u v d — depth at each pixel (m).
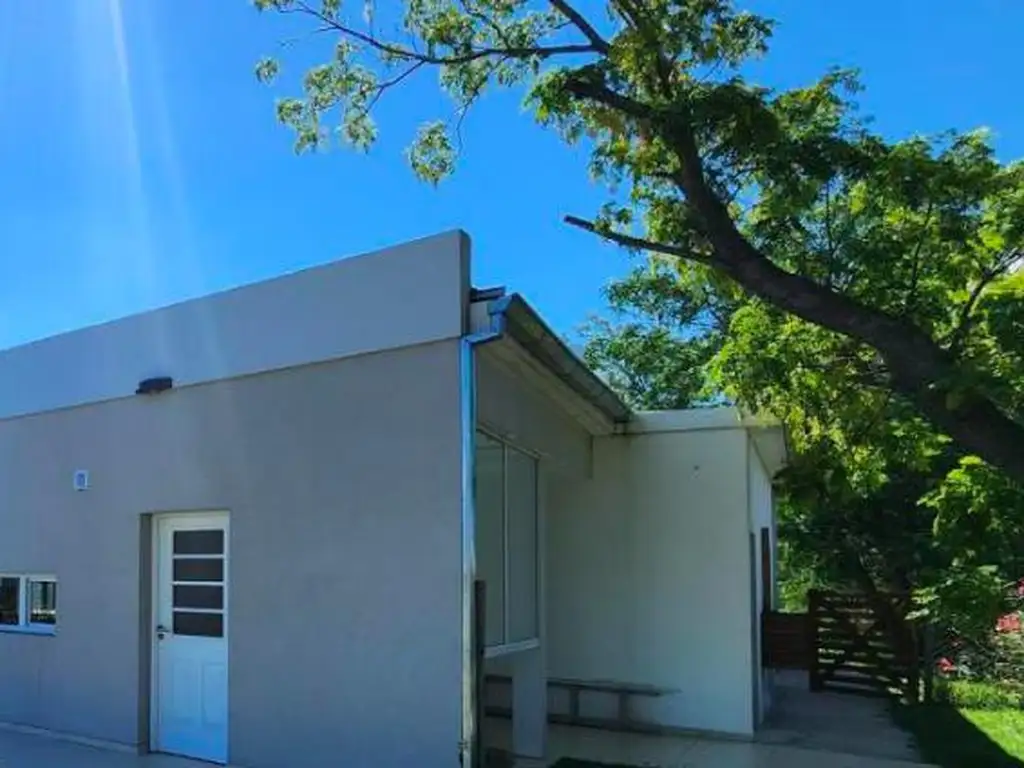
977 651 12.37
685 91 6.19
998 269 6.28
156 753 8.59
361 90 8.14
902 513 16.95
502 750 8.13
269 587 7.84
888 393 6.96
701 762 8.13
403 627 7.02
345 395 7.60
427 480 7.05
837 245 6.36
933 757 8.32
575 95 6.54
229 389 8.38
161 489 8.77
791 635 12.20
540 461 8.70
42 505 9.95
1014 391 5.39
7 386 10.52
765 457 11.59
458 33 7.63
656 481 9.93
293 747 7.49
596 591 10.05
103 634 9.10
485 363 7.40
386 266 7.48
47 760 8.31
